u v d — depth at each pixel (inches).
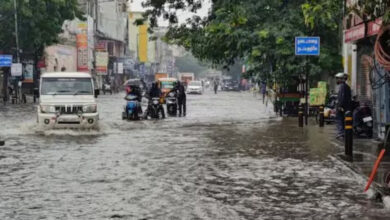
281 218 354.0
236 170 534.3
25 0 2086.6
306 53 1023.0
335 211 373.7
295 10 1283.2
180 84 1327.5
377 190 424.2
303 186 458.9
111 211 369.4
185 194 422.3
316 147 711.1
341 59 1258.0
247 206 385.7
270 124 1068.5
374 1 529.7
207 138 818.2
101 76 3740.2
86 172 519.8
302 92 1289.4
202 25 1481.3
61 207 381.1
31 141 770.2
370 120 807.1
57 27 2244.1
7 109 1541.6
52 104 889.5
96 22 3794.3
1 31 2129.7
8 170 531.2
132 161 588.7
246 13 1291.8
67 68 3095.5
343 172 526.0
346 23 877.8
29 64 2509.8
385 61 585.9
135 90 1210.6
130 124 1071.0
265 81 1562.5
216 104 1937.7
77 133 877.2
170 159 604.4
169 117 1280.8
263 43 1270.9
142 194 422.3
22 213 364.8
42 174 509.7
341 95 786.8
